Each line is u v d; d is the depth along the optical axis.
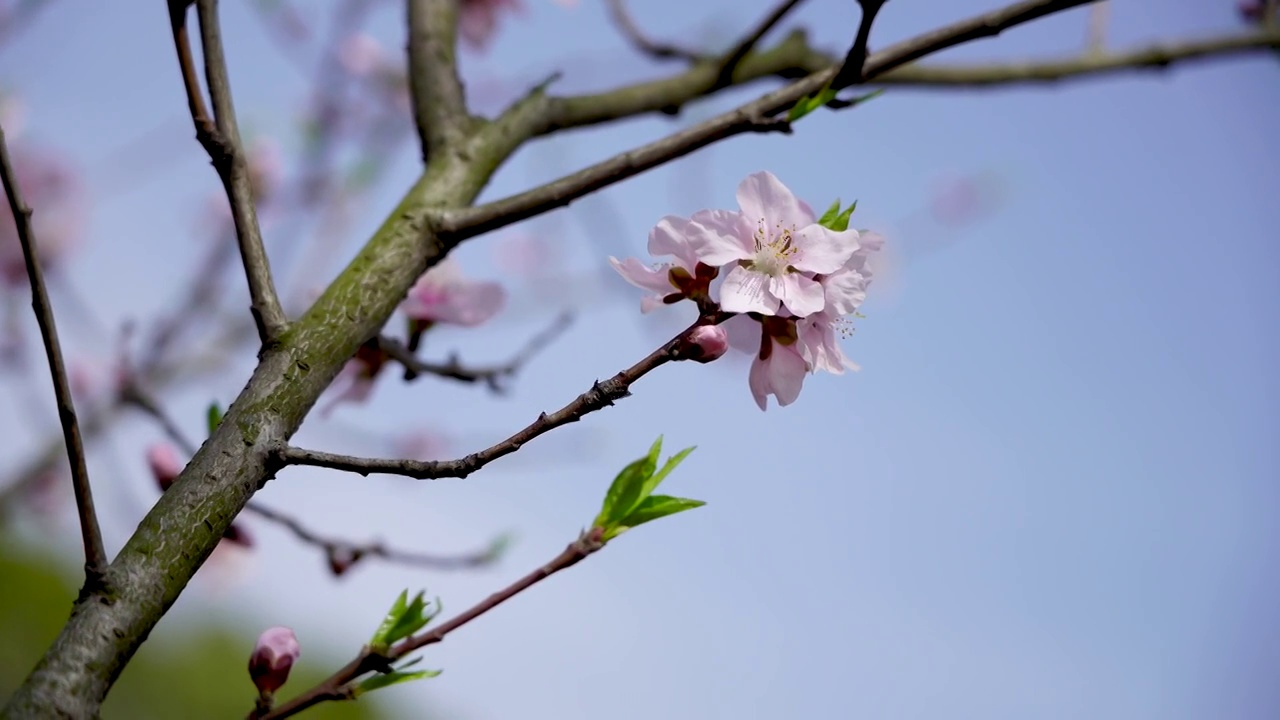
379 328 0.77
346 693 0.73
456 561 0.90
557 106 0.87
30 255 0.70
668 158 0.80
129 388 0.88
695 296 0.75
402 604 0.74
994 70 0.97
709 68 0.91
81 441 0.70
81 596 0.70
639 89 0.89
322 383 0.75
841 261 0.75
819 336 0.76
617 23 0.98
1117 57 0.98
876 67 0.81
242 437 0.72
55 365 0.70
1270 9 0.99
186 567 0.71
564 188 0.79
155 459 0.85
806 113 0.80
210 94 0.76
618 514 0.75
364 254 0.78
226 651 3.04
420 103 0.85
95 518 0.70
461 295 0.85
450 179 0.82
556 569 0.75
